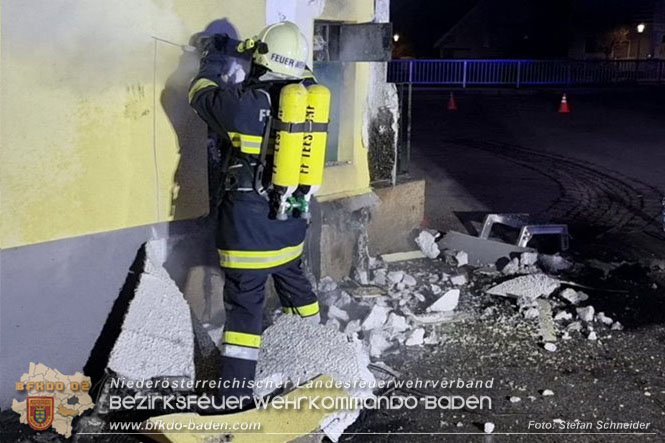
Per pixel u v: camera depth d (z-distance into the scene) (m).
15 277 3.68
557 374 4.40
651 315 5.30
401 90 6.79
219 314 4.76
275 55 3.75
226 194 3.79
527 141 13.91
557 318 5.16
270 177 3.69
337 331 4.24
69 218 3.84
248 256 3.75
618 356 4.64
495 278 5.95
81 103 3.80
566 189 9.48
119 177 4.03
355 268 5.74
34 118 3.63
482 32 42.50
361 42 5.27
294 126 3.56
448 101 21.59
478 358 4.57
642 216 8.09
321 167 3.71
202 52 4.20
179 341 4.01
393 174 6.38
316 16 5.09
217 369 4.14
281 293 4.25
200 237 4.53
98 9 3.80
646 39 39.38
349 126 5.71
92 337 4.05
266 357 4.15
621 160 11.77
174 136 4.27
